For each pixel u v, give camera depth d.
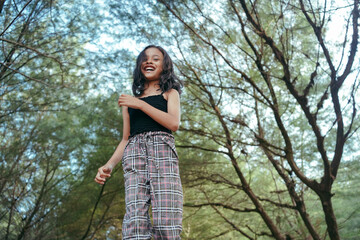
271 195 9.09
